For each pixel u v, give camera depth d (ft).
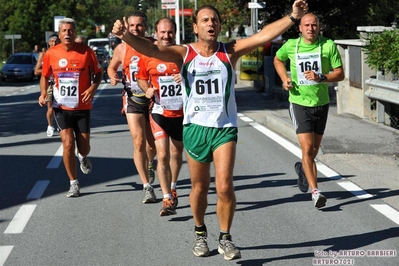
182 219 51.83
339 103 113.09
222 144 39.27
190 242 45.68
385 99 88.94
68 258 42.50
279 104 144.97
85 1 590.14
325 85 55.88
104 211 54.60
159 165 52.26
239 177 67.67
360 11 176.24
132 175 69.77
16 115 139.74
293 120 56.08
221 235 40.40
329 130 87.76
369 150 78.43
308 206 55.21
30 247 44.96
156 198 58.90
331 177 66.28
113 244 45.42
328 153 78.07
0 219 52.44
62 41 58.54
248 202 57.11
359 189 60.80
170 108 53.31
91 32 560.20
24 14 479.00
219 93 39.40
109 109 145.69
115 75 60.95
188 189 62.85
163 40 53.11
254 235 47.03
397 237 45.96
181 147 54.44
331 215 52.08
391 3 181.57
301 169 58.54
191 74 39.37
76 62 58.54
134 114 57.67
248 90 185.16
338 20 177.37
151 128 55.01
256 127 106.63
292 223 50.01
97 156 82.02
